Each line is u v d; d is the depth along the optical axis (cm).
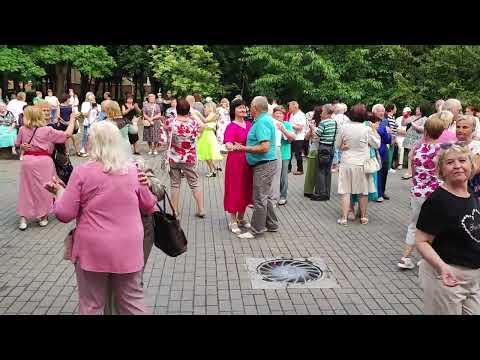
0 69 2470
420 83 1830
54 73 3438
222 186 1228
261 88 2212
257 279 607
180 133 872
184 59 2525
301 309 523
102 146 377
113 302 413
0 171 1348
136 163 434
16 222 855
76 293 557
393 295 565
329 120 1056
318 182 1074
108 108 839
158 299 541
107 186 372
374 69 2125
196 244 746
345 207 873
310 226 862
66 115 1543
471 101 1582
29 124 792
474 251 358
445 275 347
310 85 2133
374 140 856
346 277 621
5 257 677
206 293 561
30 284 582
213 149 1338
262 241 769
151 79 3731
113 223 375
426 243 363
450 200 359
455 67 1695
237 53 2769
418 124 1212
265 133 740
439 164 368
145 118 1691
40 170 798
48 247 721
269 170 763
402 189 1249
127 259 378
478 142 543
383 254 717
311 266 658
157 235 451
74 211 371
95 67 2919
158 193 444
